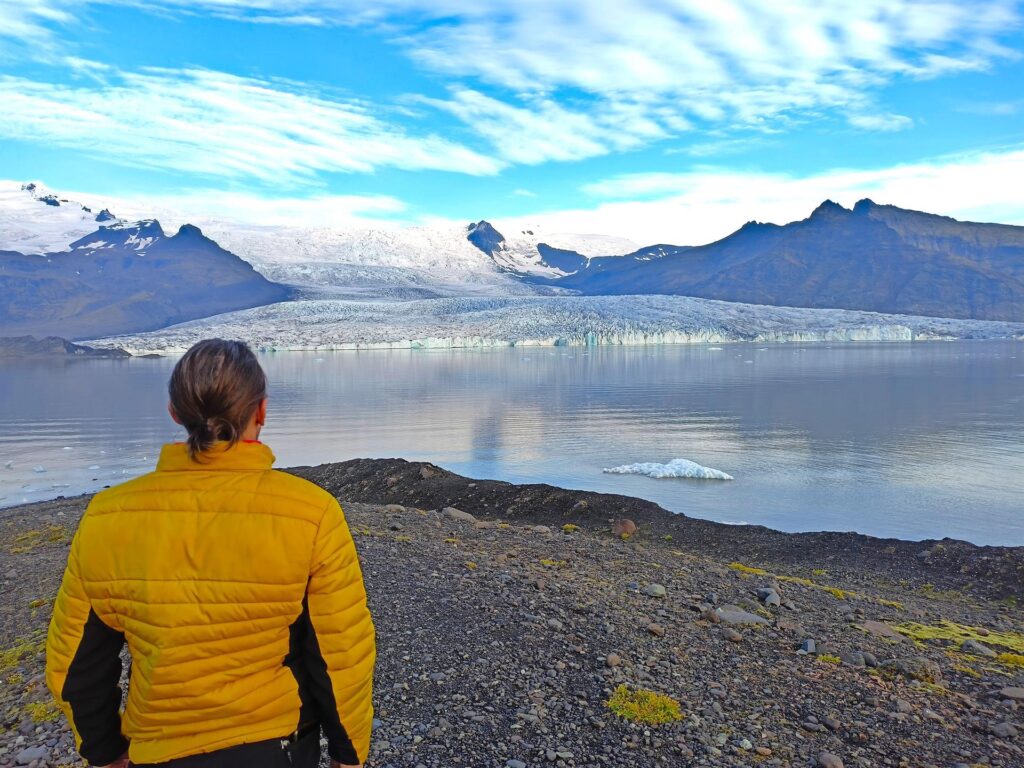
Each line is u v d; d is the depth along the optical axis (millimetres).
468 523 16828
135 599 2023
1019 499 41812
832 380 156375
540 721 5539
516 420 90625
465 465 56719
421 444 69625
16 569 11250
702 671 6918
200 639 2008
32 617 8461
